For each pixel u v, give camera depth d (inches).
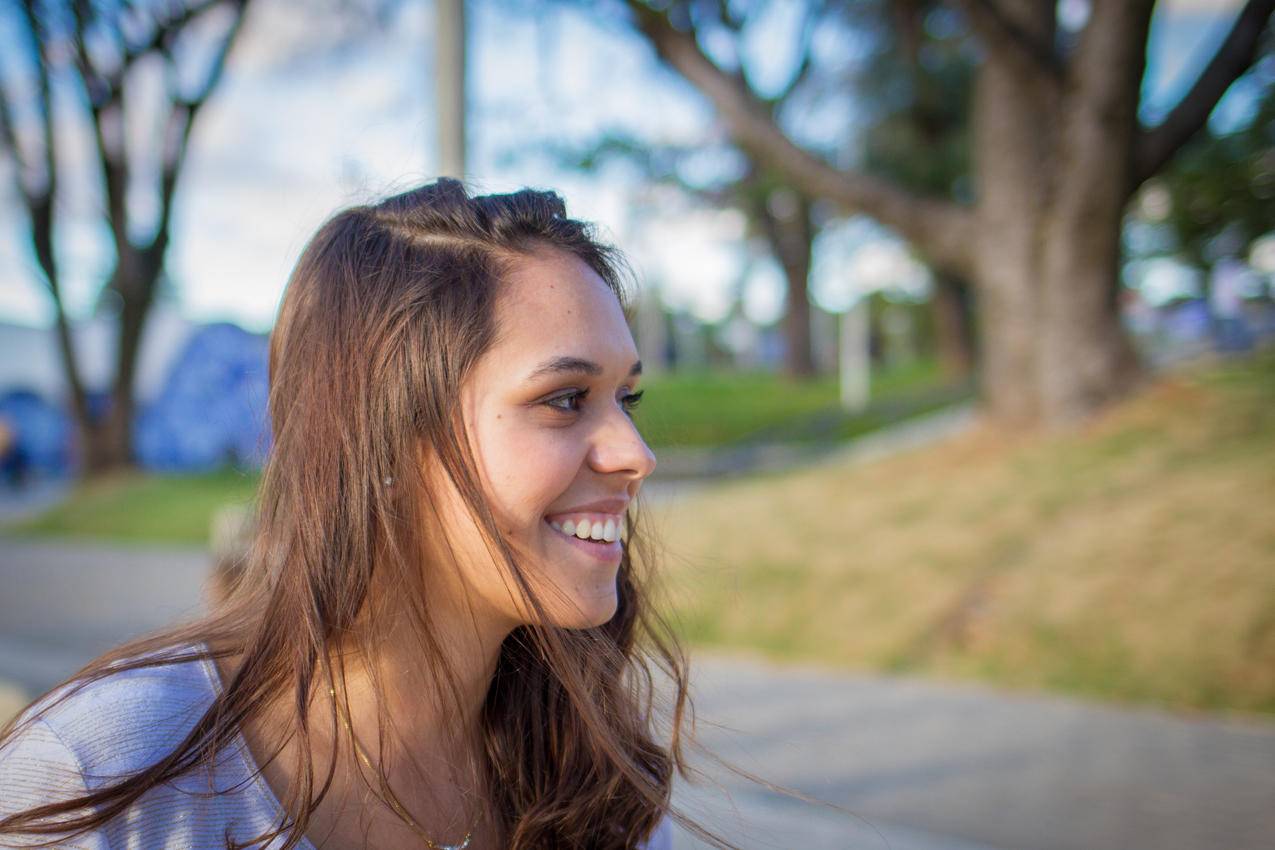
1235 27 340.2
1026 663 234.8
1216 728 202.1
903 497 334.3
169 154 653.9
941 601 264.8
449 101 183.2
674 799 82.1
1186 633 229.0
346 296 40.8
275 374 43.6
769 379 1205.1
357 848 39.0
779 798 170.9
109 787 33.1
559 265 40.9
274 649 38.7
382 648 40.1
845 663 249.0
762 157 413.1
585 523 40.6
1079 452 336.5
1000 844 154.1
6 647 290.5
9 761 33.9
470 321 38.8
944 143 864.9
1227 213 568.1
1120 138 345.1
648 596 57.3
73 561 453.1
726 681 238.1
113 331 716.7
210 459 795.4
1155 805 168.2
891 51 700.0
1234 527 259.8
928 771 184.1
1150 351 682.2
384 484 39.2
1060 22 379.9
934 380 1133.7
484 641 42.9
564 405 39.9
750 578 293.4
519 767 47.4
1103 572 258.1
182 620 49.1
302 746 36.4
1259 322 724.7
